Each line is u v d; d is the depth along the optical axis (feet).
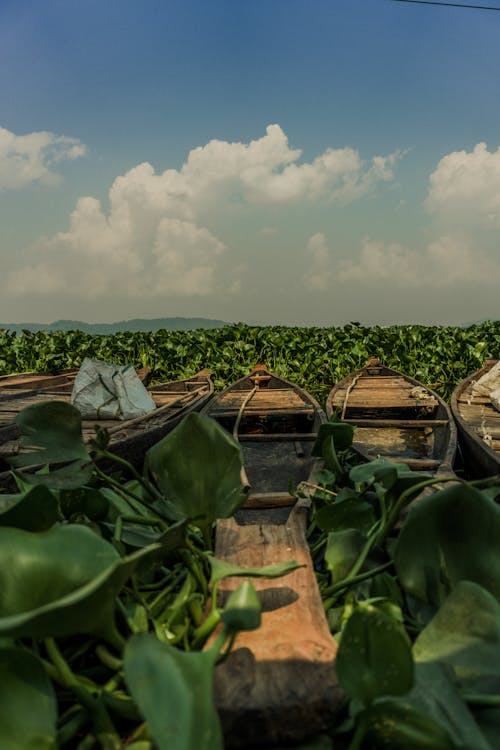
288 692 3.88
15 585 3.84
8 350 39.11
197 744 2.82
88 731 4.23
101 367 18.02
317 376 36.22
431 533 5.24
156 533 6.27
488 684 3.95
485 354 33.63
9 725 3.23
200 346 37.88
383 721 3.38
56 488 5.87
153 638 3.43
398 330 42.78
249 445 15.19
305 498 8.00
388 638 3.30
